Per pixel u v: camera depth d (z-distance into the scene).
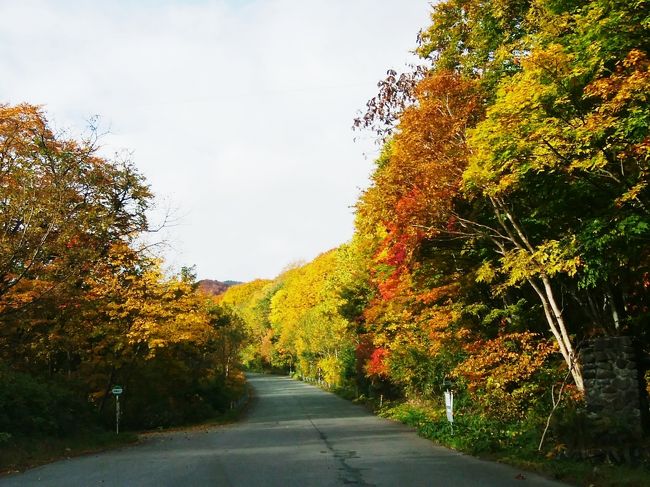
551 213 13.10
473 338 19.22
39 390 17.86
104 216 21.83
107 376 26.95
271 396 54.78
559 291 16.50
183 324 25.97
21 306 18.59
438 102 14.72
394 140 15.93
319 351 71.06
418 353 24.91
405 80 16.77
